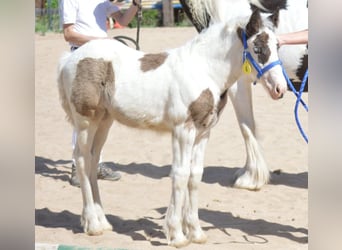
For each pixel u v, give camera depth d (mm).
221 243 5848
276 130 10617
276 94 5309
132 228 6289
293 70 7359
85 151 5941
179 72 5508
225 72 5547
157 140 10172
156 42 18172
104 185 7875
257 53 5352
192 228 5809
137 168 8672
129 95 5660
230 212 6871
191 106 5430
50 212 6801
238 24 5453
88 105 5758
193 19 7359
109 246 5730
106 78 5750
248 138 7613
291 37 6000
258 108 12227
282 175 8297
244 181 7652
